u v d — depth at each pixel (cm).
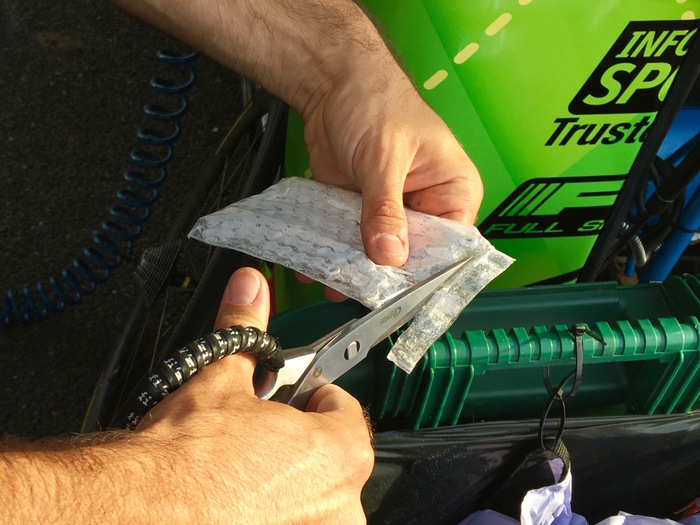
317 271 73
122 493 44
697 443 94
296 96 101
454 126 111
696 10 98
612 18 98
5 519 39
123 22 239
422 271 75
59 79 227
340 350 67
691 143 131
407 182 93
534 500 82
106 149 214
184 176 210
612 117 110
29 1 240
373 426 94
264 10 97
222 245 76
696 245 151
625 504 101
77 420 171
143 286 140
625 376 96
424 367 82
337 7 99
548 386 86
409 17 99
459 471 89
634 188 119
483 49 102
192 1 96
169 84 160
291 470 53
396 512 94
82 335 182
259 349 59
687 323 85
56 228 200
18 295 187
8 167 209
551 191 120
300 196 85
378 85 94
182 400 55
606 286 98
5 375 176
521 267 133
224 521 47
